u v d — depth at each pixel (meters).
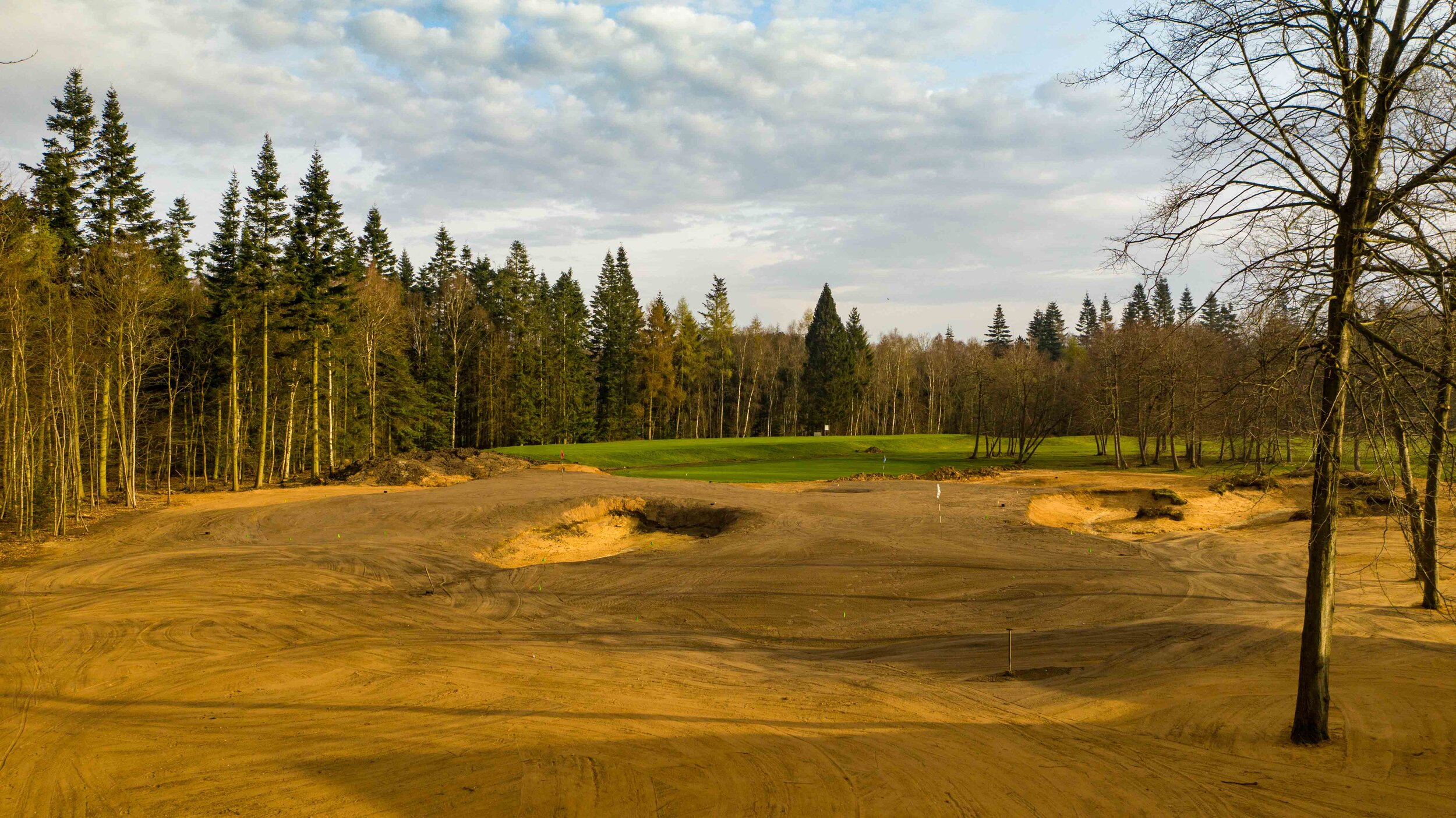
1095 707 11.45
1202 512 34.81
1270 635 14.95
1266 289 9.55
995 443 81.19
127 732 11.02
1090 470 54.12
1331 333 9.15
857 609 18.47
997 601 18.72
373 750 10.19
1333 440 9.41
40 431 31.98
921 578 20.84
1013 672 13.34
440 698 12.31
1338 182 9.34
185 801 8.84
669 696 12.35
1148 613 17.19
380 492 38.75
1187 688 12.09
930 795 8.58
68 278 34.97
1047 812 8.12
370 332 56.53
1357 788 8.49
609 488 35.38
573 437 83.88
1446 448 8.69
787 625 17.38
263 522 29.30
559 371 83.31
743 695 12.38
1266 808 8.09
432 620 17.81
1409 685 11.77
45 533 28.11
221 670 13.86
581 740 10.41
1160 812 8.06
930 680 13.04
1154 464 56.94
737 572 21.89
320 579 21.27
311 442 57.91
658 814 8.25
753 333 105.88
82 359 31.36
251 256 42.38
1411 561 21.84
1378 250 8.93
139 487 44.88
